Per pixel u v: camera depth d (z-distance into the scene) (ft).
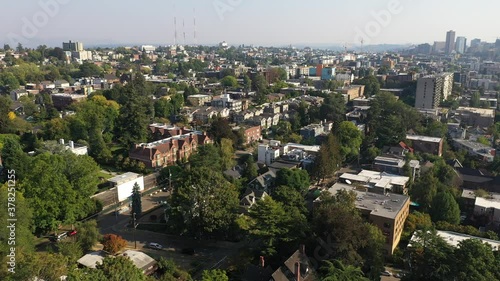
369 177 329.31
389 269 230.48
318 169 349.61
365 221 246.88
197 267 231.09
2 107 463.83
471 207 301.22
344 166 408.87
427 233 211.82
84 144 417.28
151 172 386.32
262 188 318.04
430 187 295.89
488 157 404.16
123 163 393.09
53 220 252.62
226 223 253.44
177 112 597.11
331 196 255.09
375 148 419.95
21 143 423.23
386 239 240.12
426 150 424.46
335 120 499.10
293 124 544.21
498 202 291.99
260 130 515.09
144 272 214.28
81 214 272.10
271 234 218.59
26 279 163.94
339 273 175.22
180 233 255.91
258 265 211.82
